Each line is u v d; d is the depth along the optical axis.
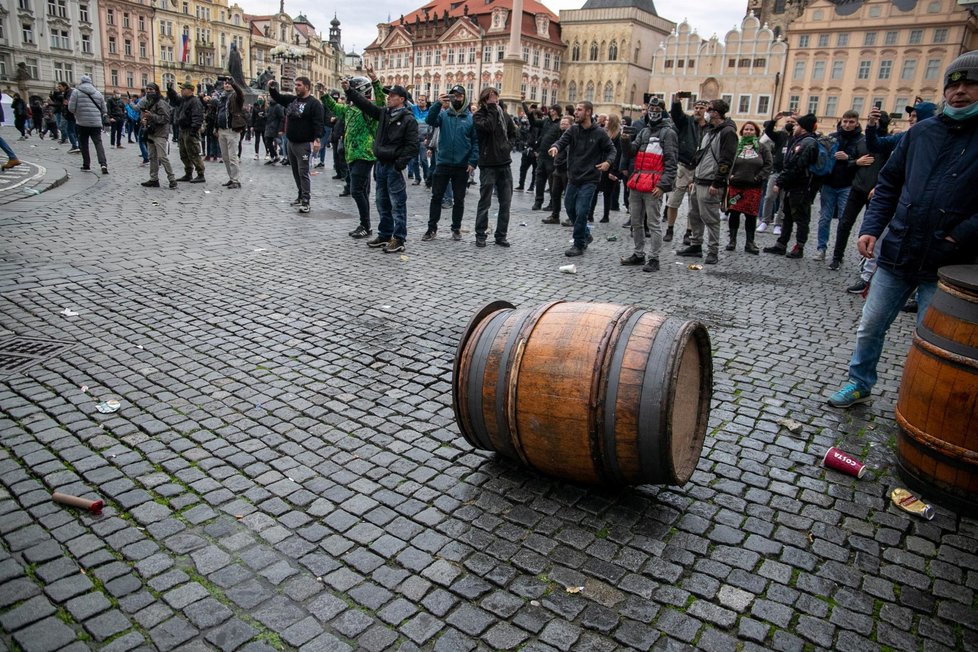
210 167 18.83
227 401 4.55
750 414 4.79
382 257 9.03
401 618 2.75
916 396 3.80
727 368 5.64
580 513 3.51
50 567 2.93
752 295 8.13
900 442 3.99
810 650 2.69
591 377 3.36
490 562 3.10
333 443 4.10
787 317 7.22
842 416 4.83
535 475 3.86
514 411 3.54
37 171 14.67
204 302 6.58
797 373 5.60
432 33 102.12
